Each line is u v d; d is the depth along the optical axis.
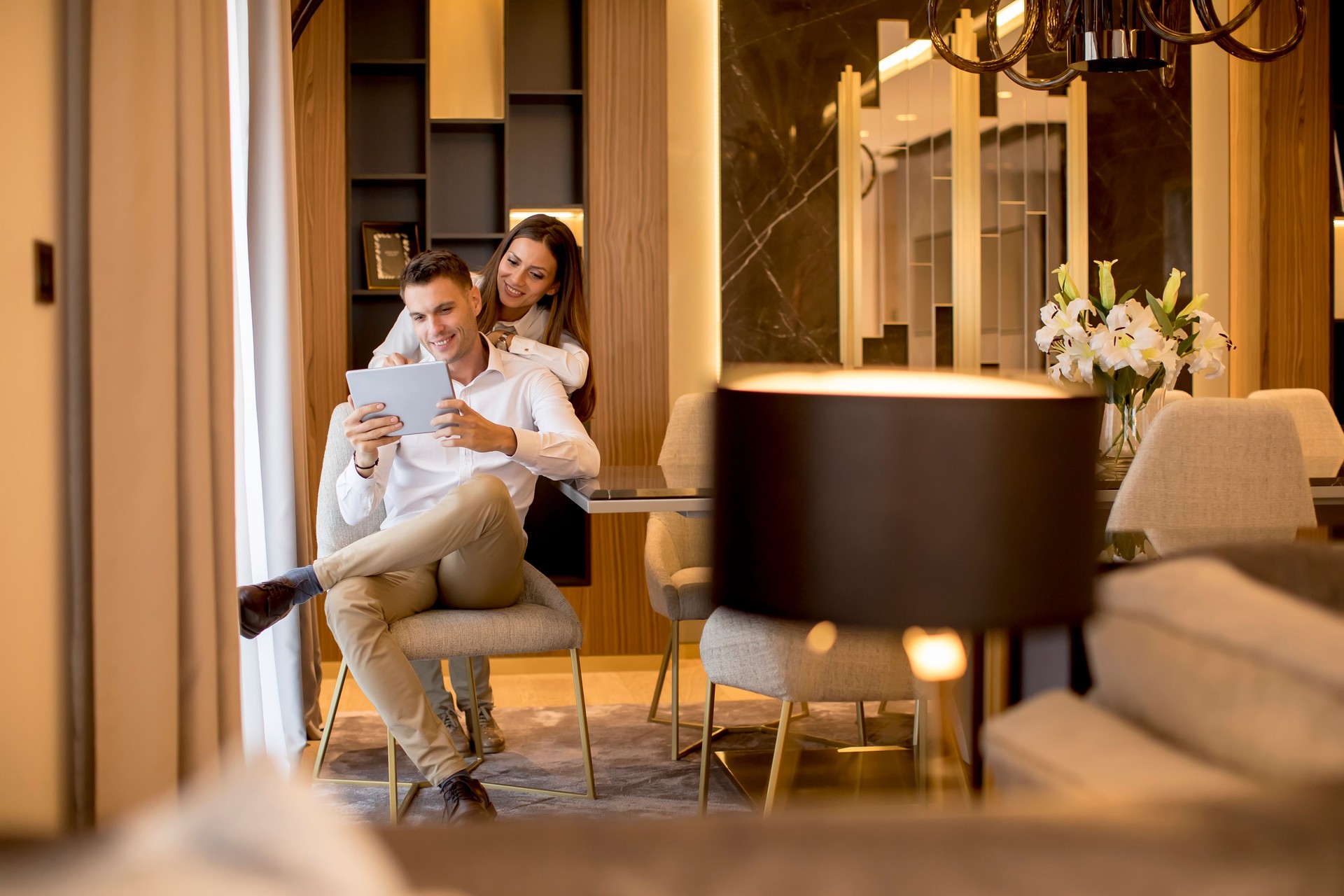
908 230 4.55
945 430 0.74
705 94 4.53
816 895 0.46
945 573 0.75
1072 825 0.49
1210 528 1.74
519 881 0.47
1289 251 4.73
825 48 4.50
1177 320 2.96
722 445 0.81
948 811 0.51
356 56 4.42
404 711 2.47
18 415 1.56
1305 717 0.57
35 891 0.37
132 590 1.74
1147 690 0.63
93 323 1.67
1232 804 0.50
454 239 4.44
